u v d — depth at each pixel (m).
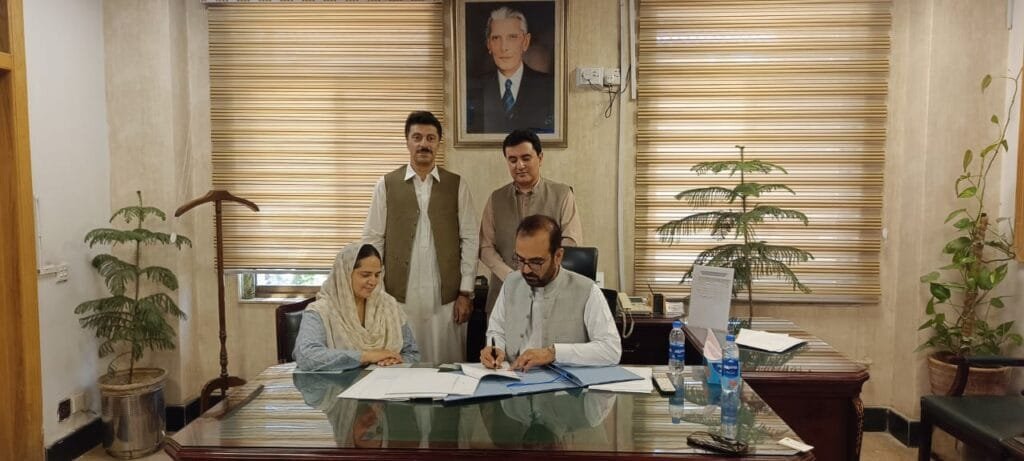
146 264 3.47
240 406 1.67
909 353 3.32
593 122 3.53
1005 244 3.09
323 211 3.58
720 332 2.20
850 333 3.53
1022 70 2.97
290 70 3.52
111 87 3.43
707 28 3.41
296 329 2.70
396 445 1.39
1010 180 3.07
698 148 3.47
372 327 2.32
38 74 2.93
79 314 3.20
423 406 1.65
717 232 3.46
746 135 3.44
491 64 3.49
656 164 3.49
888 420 3.49
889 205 3.45
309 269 3.61
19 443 2.83
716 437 1.40
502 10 3.46
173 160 3.45
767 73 3.40
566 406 1.64
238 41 3.52
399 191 3.03
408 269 3.02
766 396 2.05
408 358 2.36
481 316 3.20
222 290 3.29
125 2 3.39
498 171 3.55
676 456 1.34
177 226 3.49
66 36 3.12
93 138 3.33
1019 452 1.99
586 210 3.56
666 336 3.06
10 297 2.78
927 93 3.17
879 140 3.39
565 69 3.47
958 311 3.20
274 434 1.47
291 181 3.58
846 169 3.43
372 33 3.50
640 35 3.43
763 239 3.48
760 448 1.38
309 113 3.54
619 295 3.14
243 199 3.31
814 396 2.05
